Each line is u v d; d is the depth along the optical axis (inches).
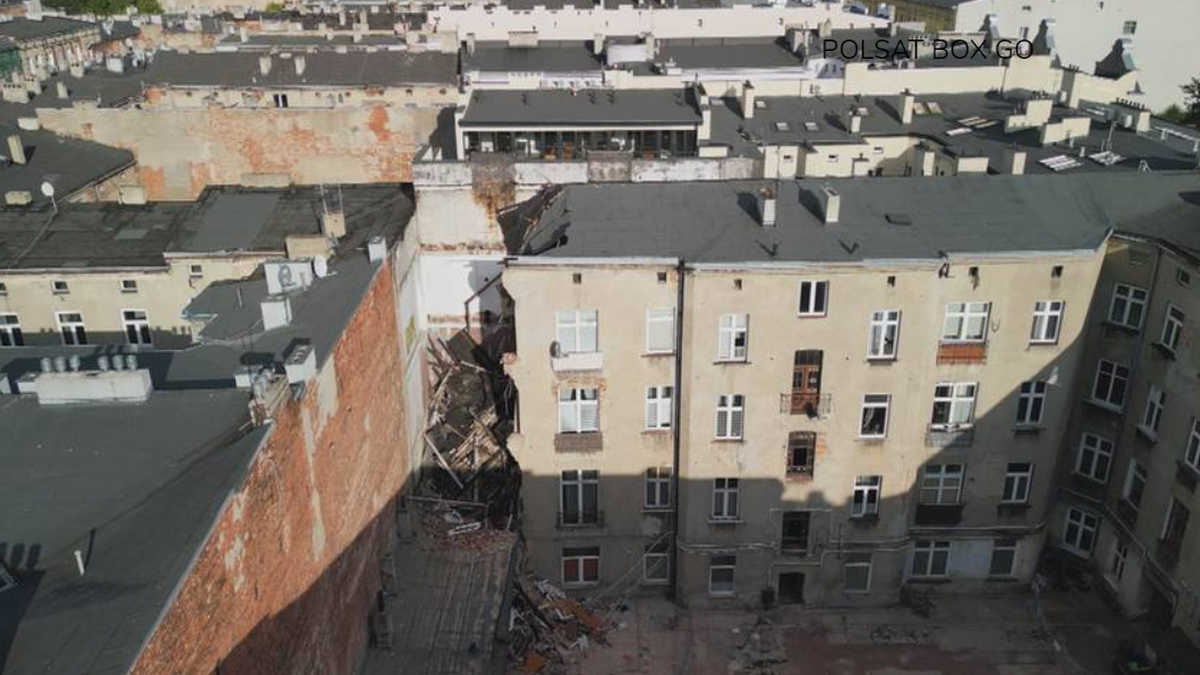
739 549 1717.5
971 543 1763.0
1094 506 1768.0
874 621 1742.1
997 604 1776.6
